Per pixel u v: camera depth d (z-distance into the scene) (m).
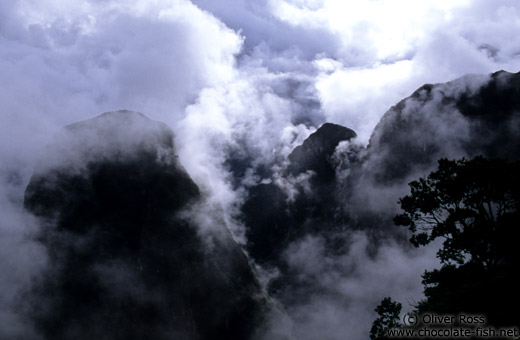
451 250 22.09
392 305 21.20
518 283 17.66
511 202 21.12
